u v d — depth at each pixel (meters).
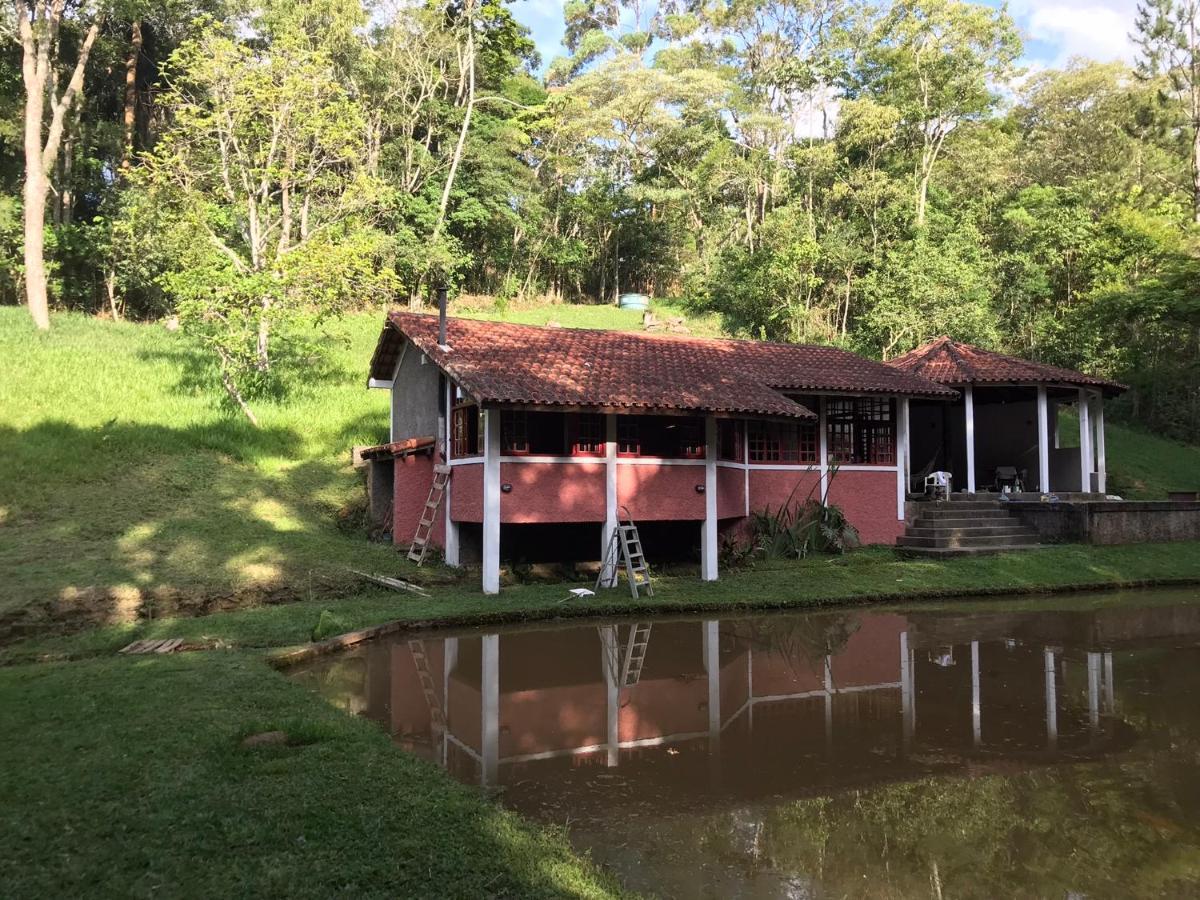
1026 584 12.89
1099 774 5.29
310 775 4.61
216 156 20.94
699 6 50.75
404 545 14.02
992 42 38.81
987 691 7.32
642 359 14.21
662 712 6.64
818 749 5.75
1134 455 24.91
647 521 13.80
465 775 5.15
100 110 37.22
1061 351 29.92
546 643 9.19
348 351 24.97
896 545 16.09
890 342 29.05
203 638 8.48
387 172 35.19
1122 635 9.81
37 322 23.03
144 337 24.09
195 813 4.02
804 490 15.76
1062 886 3.82
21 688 6.39
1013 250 34.00
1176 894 3.77
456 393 12.93
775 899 3.65
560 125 40.47
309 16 27.33
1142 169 38.66
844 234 34.06
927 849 4.20
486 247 41.09
